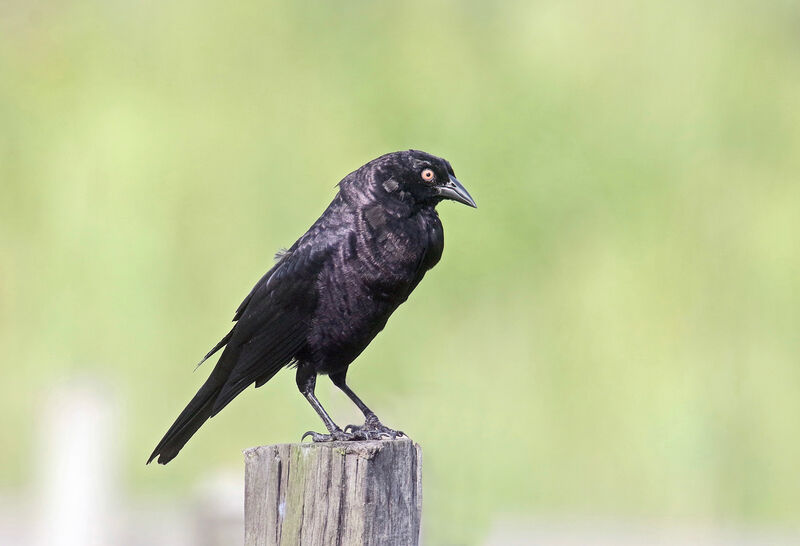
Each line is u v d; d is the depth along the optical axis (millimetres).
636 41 18547
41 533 8008
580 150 16672
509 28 18766
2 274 16031
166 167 17078
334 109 17828
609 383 14406
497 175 16266
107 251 16141
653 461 13492
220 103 18094
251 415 13242
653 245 15930
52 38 19141
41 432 8117
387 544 4789
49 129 17734
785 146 17344
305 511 4797
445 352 14227
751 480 13414
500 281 15094
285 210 16688
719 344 14875
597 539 11375
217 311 15625
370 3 19094
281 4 19266
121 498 9547
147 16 19500
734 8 18844
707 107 17750
